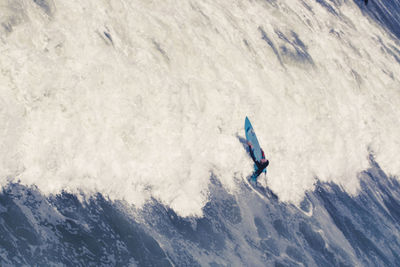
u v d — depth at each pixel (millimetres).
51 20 18891
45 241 15336
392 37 42312
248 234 20781
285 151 24953
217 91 22797
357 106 31078
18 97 16594
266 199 22859
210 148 21516
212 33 25484
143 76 20375
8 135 15969
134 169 18500
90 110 18141
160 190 19062
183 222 19234
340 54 33625
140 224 17828
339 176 27734
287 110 25875
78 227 16281
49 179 16422
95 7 20891
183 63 22672
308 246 22125
